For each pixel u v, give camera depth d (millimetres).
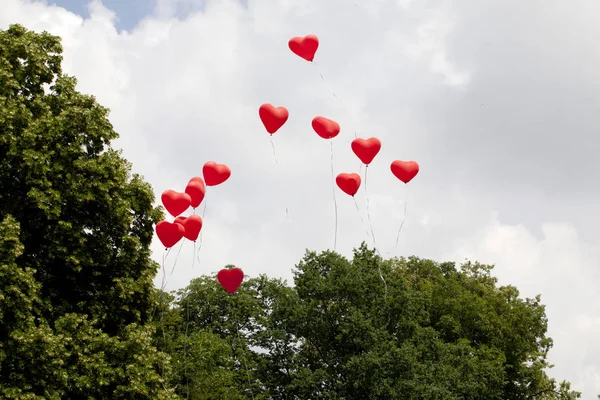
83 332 18609
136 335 19016
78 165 19328
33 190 18266
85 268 19891
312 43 17562
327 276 32875
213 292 37344
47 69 20531
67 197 19312
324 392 30000
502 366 35469
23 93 20250
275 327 33844
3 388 16578
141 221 21312
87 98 20797
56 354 17266
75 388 18234
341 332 31156
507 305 40344
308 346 34094
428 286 40312
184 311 37094
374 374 28875
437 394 29250
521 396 39062
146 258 20781
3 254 17188
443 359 32625
